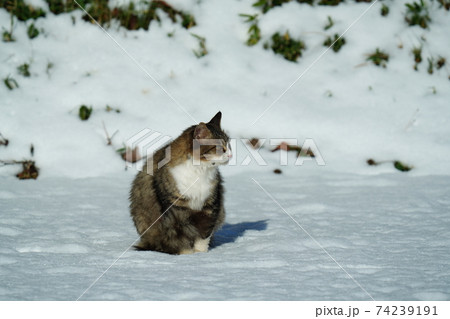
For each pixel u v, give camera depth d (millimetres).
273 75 12812
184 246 6719
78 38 12867
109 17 13203
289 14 13672
